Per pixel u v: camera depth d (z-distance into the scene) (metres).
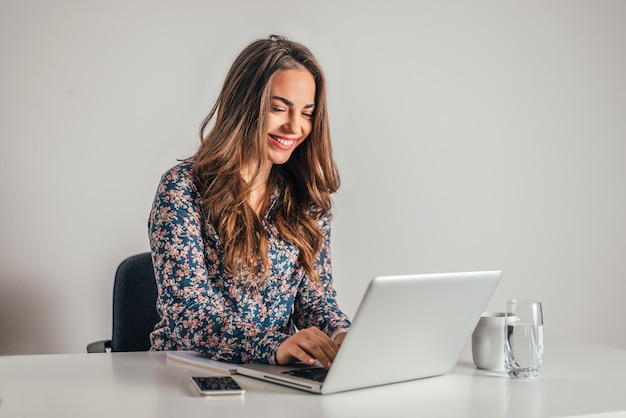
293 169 2.03
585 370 1.58
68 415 1.17
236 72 1.93
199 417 1.16
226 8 3.20
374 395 1.34
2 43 2.94
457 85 3.52
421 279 1.37
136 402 1.26
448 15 3.49
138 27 3.10
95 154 3.06
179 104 3.15
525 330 1.49
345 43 3.34
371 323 1.32
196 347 1.66
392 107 3.42
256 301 1.93
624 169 3.78
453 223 3.52
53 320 3.01
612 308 3.77
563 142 3.69
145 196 3.12
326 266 2.07
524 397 1.33
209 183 1.89
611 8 3.75
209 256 1.90
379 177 3.41
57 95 3.01
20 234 2.97
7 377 1.46
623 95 3.78
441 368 1.53
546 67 3.65
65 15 3.01
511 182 3.61
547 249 3.67
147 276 2.42
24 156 2.97
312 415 1.19
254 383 1.43
